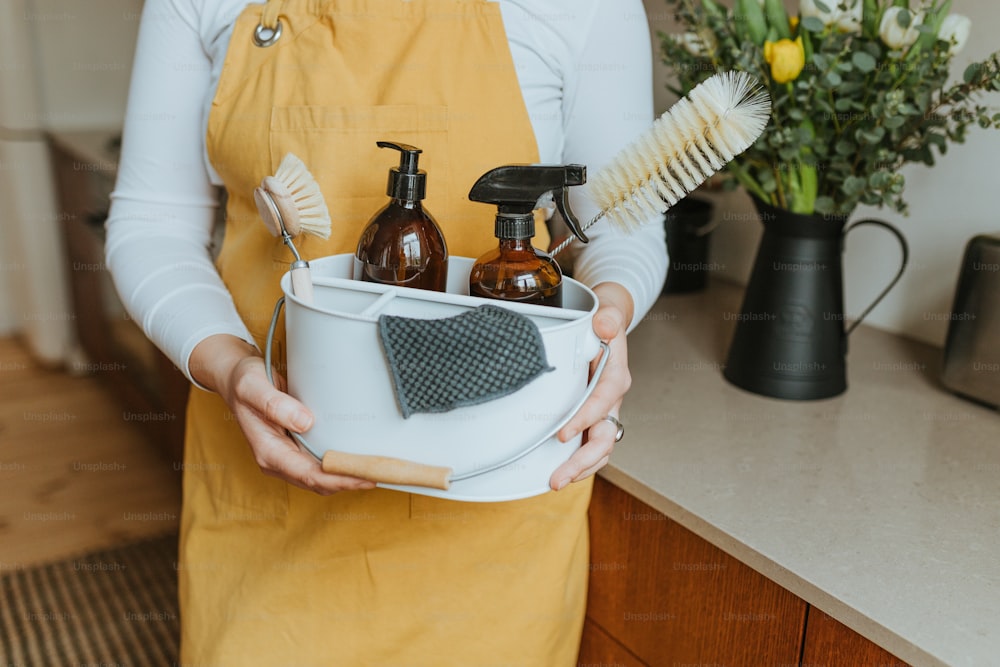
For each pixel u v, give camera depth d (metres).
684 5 1.12
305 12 0.82
